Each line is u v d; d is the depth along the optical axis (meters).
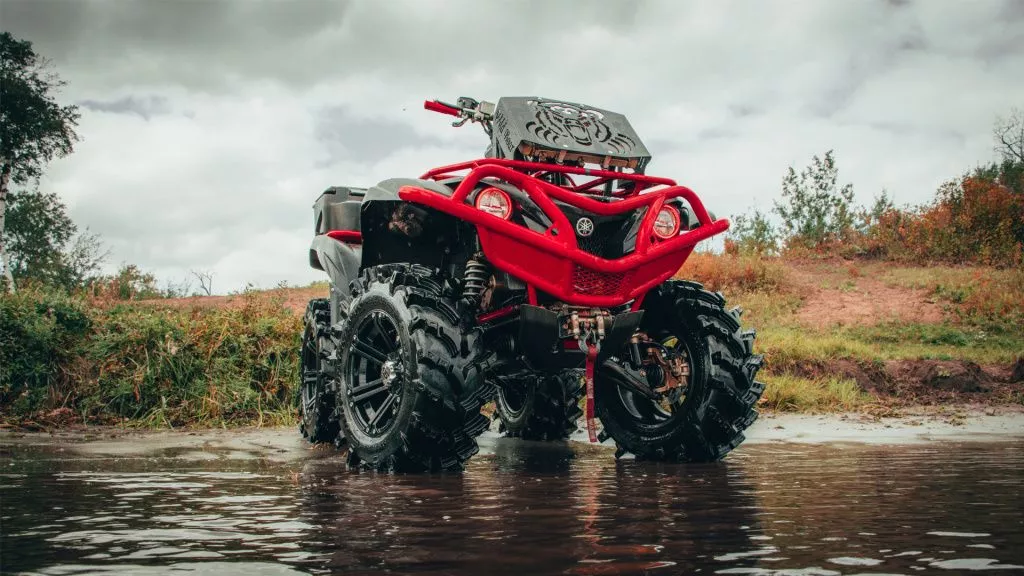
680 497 2.19
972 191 18.27
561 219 3.09
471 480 2.70
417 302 3.06
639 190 3.52
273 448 3.97
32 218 27.08
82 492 2.32
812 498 2.14
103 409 5.56
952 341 11.66
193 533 1.63
